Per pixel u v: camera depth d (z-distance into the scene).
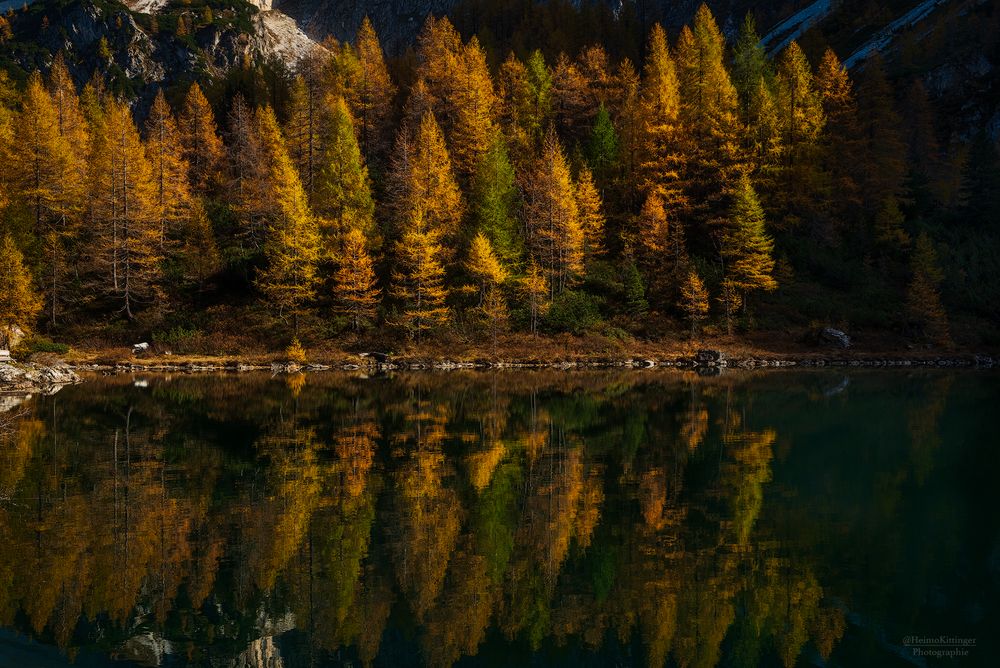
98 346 57.72
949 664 9.38
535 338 61.38
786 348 61.78
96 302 62.28
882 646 9.93
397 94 96.19
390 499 17.31
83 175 69.88
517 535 14.57
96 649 9.55
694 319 62.50
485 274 61.38
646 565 12.98
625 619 10.80
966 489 18.73
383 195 77.19
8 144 67.69
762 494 18.06
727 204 71.62
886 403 35.25
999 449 24.03
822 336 62.66
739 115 76.19
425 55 93.81
